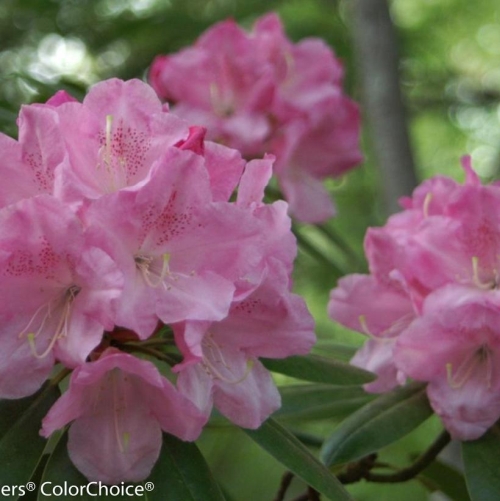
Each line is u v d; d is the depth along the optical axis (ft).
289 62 4.21
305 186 4.26
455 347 2.97
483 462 2.95
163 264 2.57
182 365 2.51
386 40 4.92
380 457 4.39
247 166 2.67
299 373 2.89
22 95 4.26
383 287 3.13
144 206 2.54
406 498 5.32
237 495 5.10
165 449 2.70
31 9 5.30
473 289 2.98
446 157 8.29
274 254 2.66
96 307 2.49
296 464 2.75
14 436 2.63
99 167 2.64
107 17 5.40
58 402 2.49
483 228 2.99
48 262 2.54
